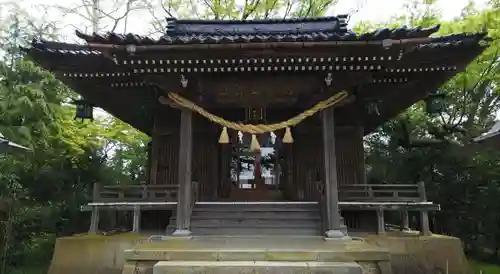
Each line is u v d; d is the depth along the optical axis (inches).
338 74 373.1
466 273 371.6
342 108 523.5
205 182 527.2
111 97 498.3
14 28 608.1
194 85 392.2
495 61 647.8
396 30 311.6
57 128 598.9
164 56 346.3
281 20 546.3
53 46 398.9
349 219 508.4
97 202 430.9
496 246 566.3
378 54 338.6
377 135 814.5
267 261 273.3
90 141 719.1
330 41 326.0
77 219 650.8
